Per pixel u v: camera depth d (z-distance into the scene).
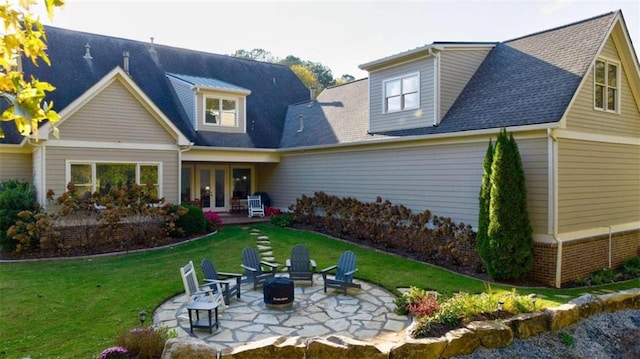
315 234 16.27
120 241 13.84
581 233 11.23
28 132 2.52
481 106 12.84
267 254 12.91
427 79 13.95
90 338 6.58
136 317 7.54
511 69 13.51
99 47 19.73
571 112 10.98
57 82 16.33
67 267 11.08
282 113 22.77
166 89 19.83
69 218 13.05
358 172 16.09
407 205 14.15
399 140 14.05
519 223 10.36
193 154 17.53
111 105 14.09
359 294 9.38
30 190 13.58
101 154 13.91
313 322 7.64
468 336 6.42
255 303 8.74
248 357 5.72
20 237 12.12
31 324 7.15
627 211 13.11
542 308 7.62
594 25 12.52
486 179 10.90
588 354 6.94
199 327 7.08
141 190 14.16
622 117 13.00
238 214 20.78
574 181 11.07
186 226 15.12
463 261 12.07
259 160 19.73
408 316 7.95
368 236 15.19
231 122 19.47
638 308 8.82
